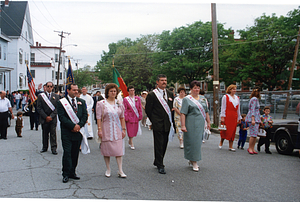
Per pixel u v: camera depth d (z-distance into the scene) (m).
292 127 7.86
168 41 37.12
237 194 4.57
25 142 9.58
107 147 5.37
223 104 8.50
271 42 28.45
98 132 5.39
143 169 6.14
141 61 50.75
